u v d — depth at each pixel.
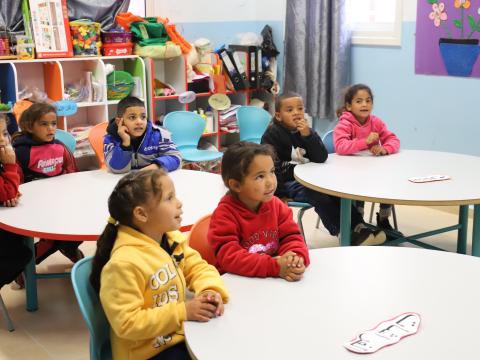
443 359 1.27
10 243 2.68
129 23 4.93
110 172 3.11
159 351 1.59
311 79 5.15
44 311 2.96
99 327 1.67
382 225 3.65
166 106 5.48
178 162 3.14
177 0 5.54
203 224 2.00
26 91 4.59
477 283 1.64
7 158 2.54
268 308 1.52
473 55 4.05
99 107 4.93
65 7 4.65
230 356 1.29
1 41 4.45
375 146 3.38
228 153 1.89
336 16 4.85
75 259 3.26
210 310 1.48
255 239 1.91
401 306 1.51
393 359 1.27
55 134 3.44
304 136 3.17
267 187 1.86
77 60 4.93
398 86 4.65
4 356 2.55
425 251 1.88
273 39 5.58
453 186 2.66
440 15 4.20
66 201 2.59
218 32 5.73
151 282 1.58
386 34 4.66
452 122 4.30
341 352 1.30
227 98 5.38
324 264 1.79
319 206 3.28
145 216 1.60
